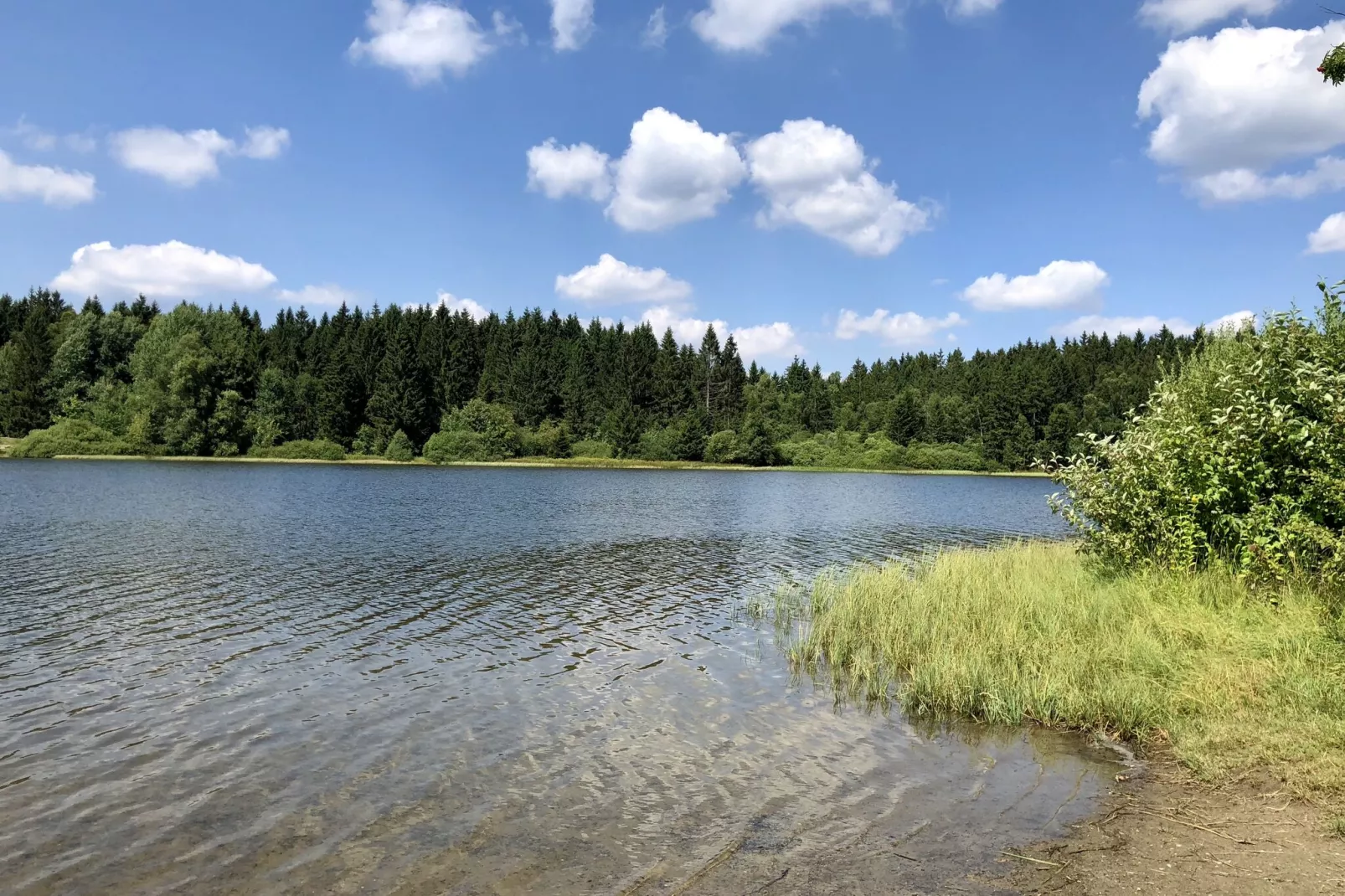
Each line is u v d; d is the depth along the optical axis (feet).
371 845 23.43
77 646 45.47
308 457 317.22
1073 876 20.38
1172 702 31.12
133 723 33.83
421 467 303.27
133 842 23.70
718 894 20.38
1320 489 39.60
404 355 365.81
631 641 48.78
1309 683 29.12
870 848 22.59
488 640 48.62
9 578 65.21
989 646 39.88
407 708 36.06
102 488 158.10
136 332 342.85
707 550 91.56
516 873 21.70
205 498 142.41
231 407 307.37
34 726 33.32
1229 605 39.40
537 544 93.04
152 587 62.44
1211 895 18.83
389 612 55.62
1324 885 18.80
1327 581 38.14
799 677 41.01
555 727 33.60
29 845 23.48
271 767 29.32
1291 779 24.07
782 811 25.26
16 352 328.08
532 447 371.15
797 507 159.84
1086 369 434.71
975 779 27.40
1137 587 44.39
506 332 502.38
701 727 33.50
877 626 46.70
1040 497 210.18
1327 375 40.78
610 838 23.65
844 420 456.04
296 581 66.18
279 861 22.53
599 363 495.82
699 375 469.98
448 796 26.76
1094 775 27.09
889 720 33.94
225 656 44.16
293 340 424.05
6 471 208.95
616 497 178.09
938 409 414.41
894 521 134.41
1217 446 43.70
